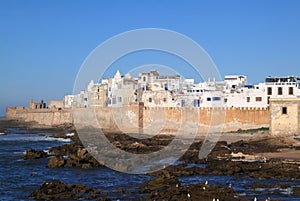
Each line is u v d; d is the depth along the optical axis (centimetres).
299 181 4375
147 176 4947
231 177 4688
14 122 19312
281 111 8381
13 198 3819
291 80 11106
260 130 9919
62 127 16400
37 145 9550
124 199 3644
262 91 10975
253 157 6088
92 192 3972
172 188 3866
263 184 4166
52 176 5025
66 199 3703
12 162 6309
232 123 10838
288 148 7031
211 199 3519
